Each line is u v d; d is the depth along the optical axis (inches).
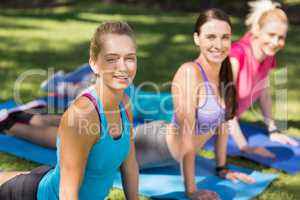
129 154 120.8
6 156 171.6
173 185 156.0
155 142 157.5
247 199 149.9
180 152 150.6
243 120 223.8
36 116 183.2
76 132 102.6
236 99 154.8
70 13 516.1
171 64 318.0
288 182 163.6
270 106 198.8
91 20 480.4
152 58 332.5
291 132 210.4
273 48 169.6
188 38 408.2
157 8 586.6
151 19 499.2
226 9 565.6
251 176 165.6
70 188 106.5
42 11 527.8
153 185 155.6
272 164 175.3
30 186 117.4
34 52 333.4
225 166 165.8
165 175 162.7
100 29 103.0
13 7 551.8
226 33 139.5
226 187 156.8
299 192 156.7
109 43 101.1
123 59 101.9
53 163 167.0
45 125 182.4
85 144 103.7
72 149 103.6
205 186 157.0
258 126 214.2
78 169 105.3
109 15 514.3
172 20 499.8
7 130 183.2
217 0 579.8
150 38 402.0
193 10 577.3
